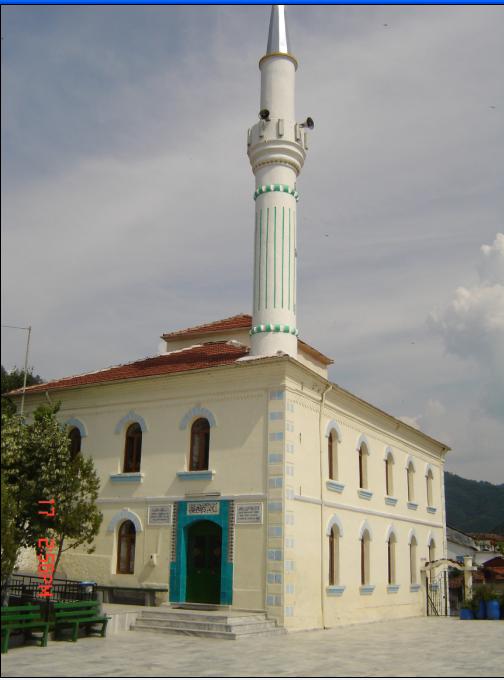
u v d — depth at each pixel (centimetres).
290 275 2511
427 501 3694
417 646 1933
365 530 2822
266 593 2128
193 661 1533
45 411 2000
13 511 1692
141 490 2470
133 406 2581
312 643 1909
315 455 2433
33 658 1516
